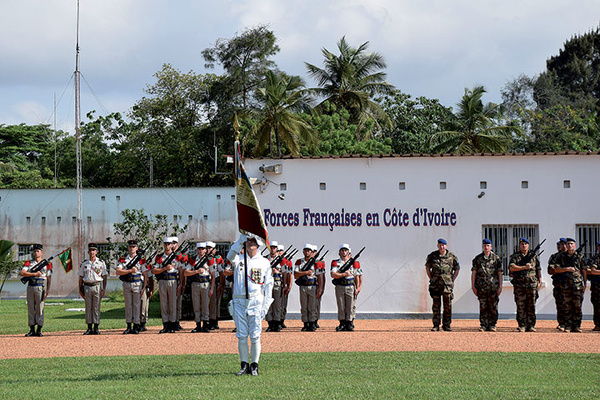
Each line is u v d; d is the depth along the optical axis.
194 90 59.50
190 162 56.09
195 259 19.56
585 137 53.66
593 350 14.66
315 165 22.69
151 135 59.38
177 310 19.70
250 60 54.56
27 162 65.19
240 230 11.99
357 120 51.12
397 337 16.95
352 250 22.52
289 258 19.84
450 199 22.42
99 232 41.53
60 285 41.69
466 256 22.30
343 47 52.66
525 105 64.25
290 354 13.99
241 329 11.66
